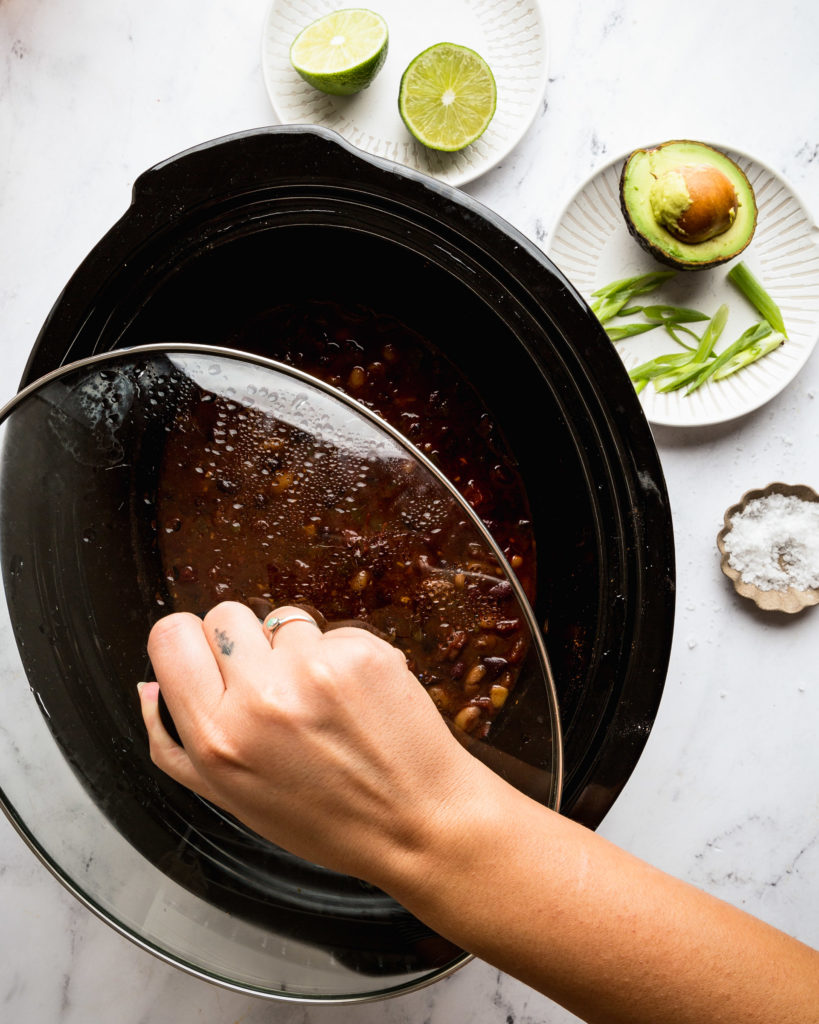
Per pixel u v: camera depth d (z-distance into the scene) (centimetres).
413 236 55
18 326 66
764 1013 40
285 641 42
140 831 50
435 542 46
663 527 54
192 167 53
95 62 65
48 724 49
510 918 40
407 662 46
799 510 64
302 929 49
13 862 66
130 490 47
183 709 41
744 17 64
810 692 65
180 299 57
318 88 63
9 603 48
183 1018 65
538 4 63
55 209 65
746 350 64
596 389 54
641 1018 41
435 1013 65
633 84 65
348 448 46
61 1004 66
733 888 65
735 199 62
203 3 65
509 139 65
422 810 40
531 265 53
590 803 53
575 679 55
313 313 60
